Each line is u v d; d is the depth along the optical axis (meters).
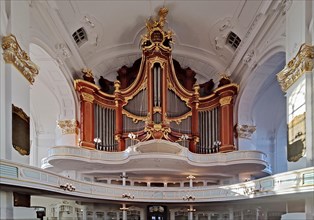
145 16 19.98
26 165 11.56
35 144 21.73
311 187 11.20
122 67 22.05
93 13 18.64
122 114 20.20
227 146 19.97
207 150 20.42
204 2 18.39
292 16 14.14
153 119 19.73
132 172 19.66
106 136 19.95
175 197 19.16
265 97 22.03
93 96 19.97
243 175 20.59
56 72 18.28
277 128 23.02
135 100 20.45
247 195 15.79
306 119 12.51
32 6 14.21
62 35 17.20
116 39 21.23
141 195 18.98
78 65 20.25
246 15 17.59
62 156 17.42
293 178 12.13
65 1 16.44
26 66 12.80
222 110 20.53
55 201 18.77
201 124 20.77
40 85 20.08
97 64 21.91
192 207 20.73
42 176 12.73
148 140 19.19
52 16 15.69
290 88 13.98
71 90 19.48
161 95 20.09
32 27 14.70
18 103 12.25
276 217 18.62
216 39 20.56
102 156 18.56
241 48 19.06
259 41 17.75
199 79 23.12
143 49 20.53
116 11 19.12
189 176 19.69
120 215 20.66
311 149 12.28
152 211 21.06
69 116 19.77
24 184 11.32
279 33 15.93
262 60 17.72
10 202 11.79
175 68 22.16
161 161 18.38
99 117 20.05
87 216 19.81
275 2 14.98
